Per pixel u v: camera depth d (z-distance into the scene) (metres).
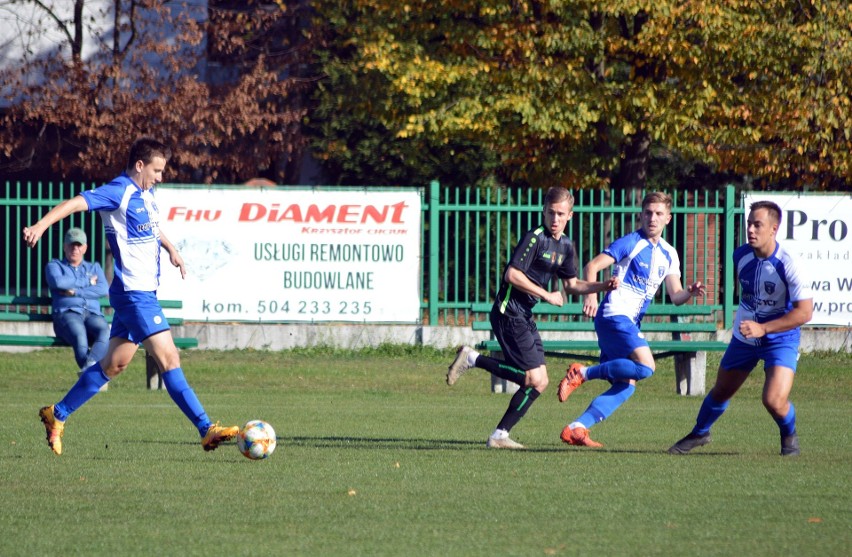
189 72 82.25
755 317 27.30
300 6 84.62
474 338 58.47
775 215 26.67
